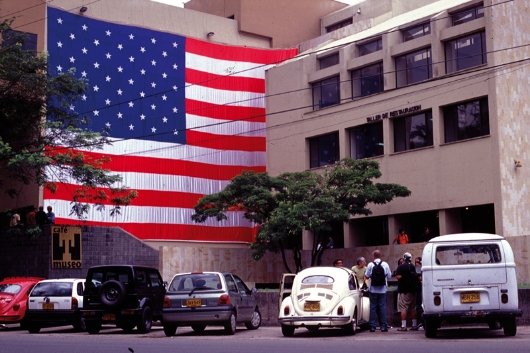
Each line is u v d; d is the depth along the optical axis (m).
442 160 35.47
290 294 20.53
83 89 35.06
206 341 16.58
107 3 43.78
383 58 38.81
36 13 40.50
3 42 34.69
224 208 35.81
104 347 14.63
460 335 17.30
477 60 35.06
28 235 32.41
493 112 33.41
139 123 43.12
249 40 50.88
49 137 33.56
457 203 34.59
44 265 32.31
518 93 34.38
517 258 29.95
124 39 43.47
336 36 48.22
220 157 45.62
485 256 16.42
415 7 50.22
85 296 21.44
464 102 35.12
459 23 36.47
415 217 38.06
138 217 42.09
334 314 17.89
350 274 19.30
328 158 41.47
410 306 20.05
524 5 35.44
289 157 43.03
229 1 51.66
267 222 33.56
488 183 33.41
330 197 33.75
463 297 16.36
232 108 46.53
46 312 22.16
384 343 15.14
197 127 45.09
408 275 19.48
